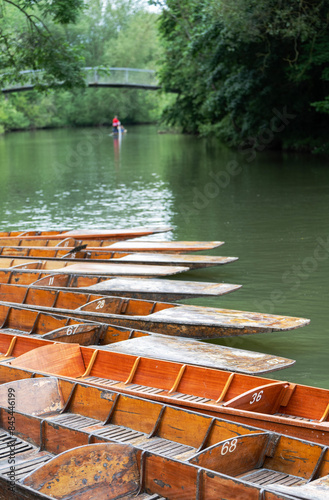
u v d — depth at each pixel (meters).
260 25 26.61
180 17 34.91
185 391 7.46
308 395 6.75
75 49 24.39
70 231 16.27
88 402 6.89
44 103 72.56
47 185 27.67
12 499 5.09
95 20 67.31
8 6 27.41
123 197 23.55
